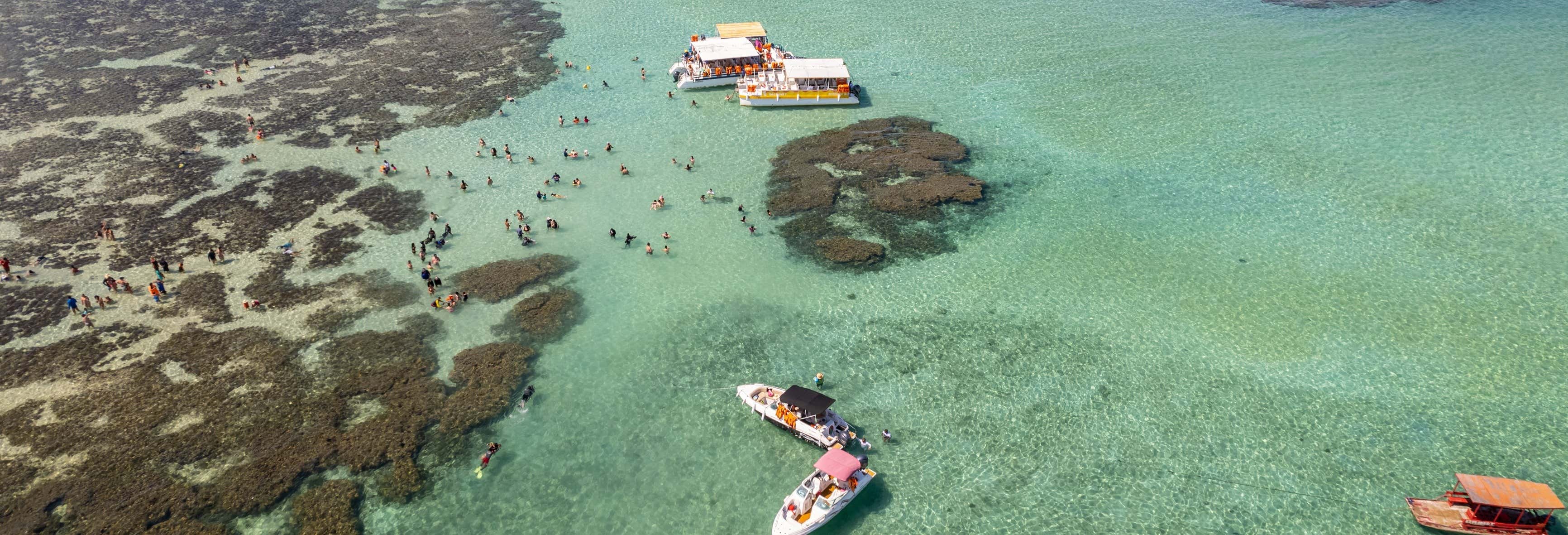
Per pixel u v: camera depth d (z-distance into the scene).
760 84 71.56
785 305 45.62
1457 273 47.03
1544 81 70.88
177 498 32.56
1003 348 41.97
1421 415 37.16
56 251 49.00
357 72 76.81
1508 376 39.28
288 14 92.25
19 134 63.72
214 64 78.12
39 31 85.44
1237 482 34.16
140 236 50.78
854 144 64.31
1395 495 33.38
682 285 47.34
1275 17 90.38
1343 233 51.22
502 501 33.75
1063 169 59.97
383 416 37.19
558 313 44.66
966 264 49.06
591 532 32.56
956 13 93.94
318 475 34.19
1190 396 38.62
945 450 35.94
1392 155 59.97
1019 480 34.50
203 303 44.56
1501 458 34.78
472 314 44.47
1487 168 57.69
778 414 36.72
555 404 38.66
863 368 40.78
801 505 32.09
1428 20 87.00
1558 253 48.31
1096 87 73.50
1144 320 43.88
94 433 35.66
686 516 33.31
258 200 55.31
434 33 87.31
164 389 38.31
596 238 51.88
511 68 78.31
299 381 39.09
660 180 59.06
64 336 41.72
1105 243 50.91
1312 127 64.75
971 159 61.91
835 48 83.62
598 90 73.81
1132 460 35.28
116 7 93.12
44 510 31.84
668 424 37.66
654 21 91.62
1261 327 43.19
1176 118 67.19
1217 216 53.53
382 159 61.22
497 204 55.50
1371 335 42.34
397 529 32.41
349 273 47.69
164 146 62.28
